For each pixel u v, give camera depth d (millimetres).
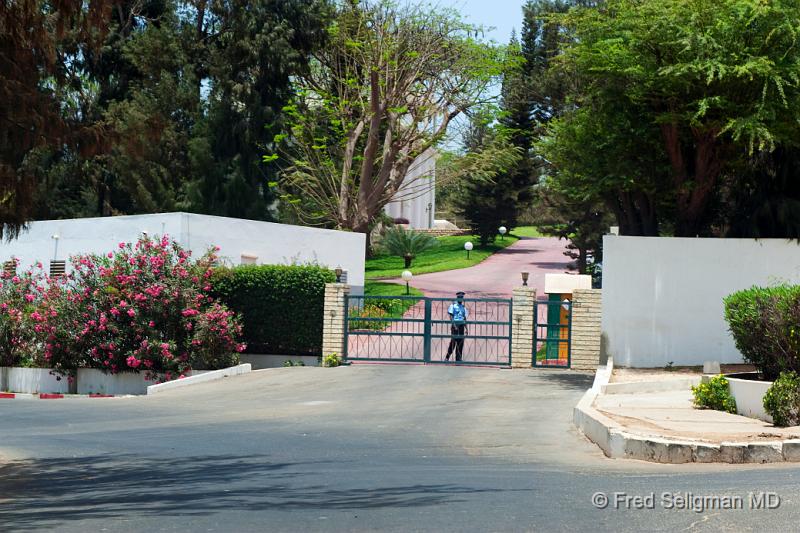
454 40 45875
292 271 27297
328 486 9141
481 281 51000
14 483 10219
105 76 48625
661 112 23453
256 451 12562
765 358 14711
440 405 18500
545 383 21953
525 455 11898
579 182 27703
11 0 10516
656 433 11922
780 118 21969
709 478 9203
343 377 23734
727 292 23078
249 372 25984
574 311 25031
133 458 12117
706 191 24594
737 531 6488
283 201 49625
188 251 27766
